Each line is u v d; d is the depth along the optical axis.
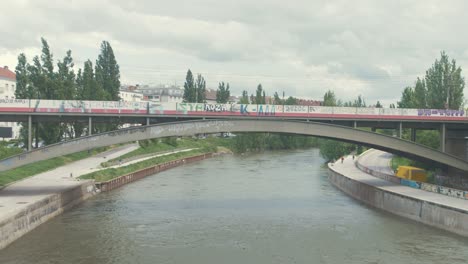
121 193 59.41
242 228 40.47
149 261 31.06
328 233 38.91
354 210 49.66
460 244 35.34
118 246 34.38
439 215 40.50
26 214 36.88
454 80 76.94
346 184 63.97
